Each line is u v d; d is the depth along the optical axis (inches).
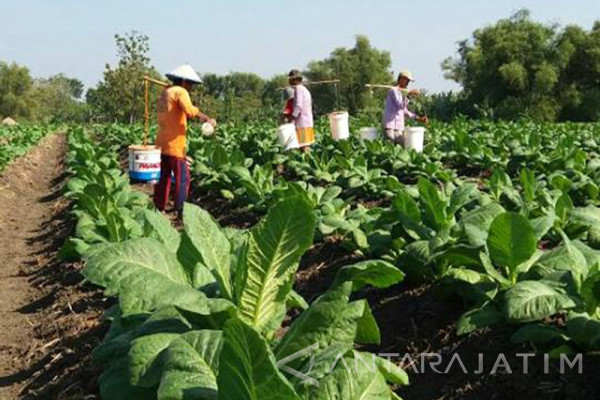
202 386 99.5
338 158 447.5
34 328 222.7
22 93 4124.0
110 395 119.6
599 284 138.9
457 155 542.6
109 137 1079.6
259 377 85.7
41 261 314.8
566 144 572.1
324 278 236.2
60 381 174.7
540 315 140.0
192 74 359.9
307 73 3110.2
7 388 181.3
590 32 2281.0
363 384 100.6
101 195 275.3
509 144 575.2
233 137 768.3
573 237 226.8
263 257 119.6
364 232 242.4
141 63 1704.0
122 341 131.6
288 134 530.0
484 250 168.7
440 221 200.7
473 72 2308.1
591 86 2276.1
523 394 142.1
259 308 123.7
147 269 126.4
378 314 196.5
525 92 2222.0
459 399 148.9
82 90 5856.3
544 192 275.7
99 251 129.3
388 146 522.0
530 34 2220.7
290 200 115.0
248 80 4798.2
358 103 2571.4
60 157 986.7
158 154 357.1
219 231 140.3
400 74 567.5
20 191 591.5
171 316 127.7
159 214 160.9
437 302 188.1
